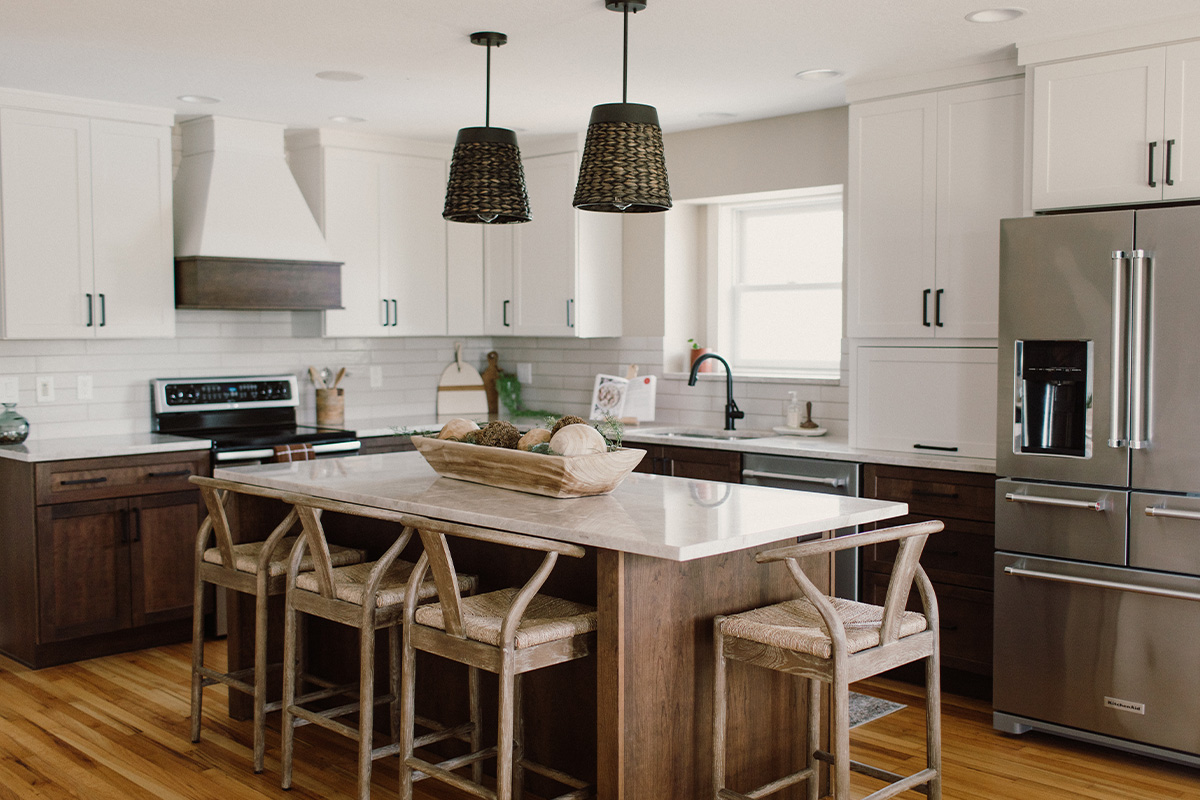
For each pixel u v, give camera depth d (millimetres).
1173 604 3330
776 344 5668
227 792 3191
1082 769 3402
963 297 4125
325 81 4367
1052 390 3566
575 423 3191
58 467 4328
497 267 6023
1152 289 3322
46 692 4090
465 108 4895
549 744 3104
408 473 3596
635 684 2613
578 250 5633
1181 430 3291
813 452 4430
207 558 3551
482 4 3338
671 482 3443
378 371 6066
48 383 4875
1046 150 3740
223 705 3959
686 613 2746
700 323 5879
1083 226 3453
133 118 4824
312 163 5477
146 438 4859
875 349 4402
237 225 5027
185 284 5016
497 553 3219
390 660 3473
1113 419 3406
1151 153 3504
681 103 4820
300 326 5676
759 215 5727
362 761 2930
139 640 4672
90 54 3936
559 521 2695
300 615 3756
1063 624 3553
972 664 4031
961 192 4117
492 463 3199
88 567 4438
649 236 5770
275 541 3264
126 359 5121
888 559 4199
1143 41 3514
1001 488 3670
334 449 5094
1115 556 3436
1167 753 3367
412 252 5801
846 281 4770
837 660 2420
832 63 4074
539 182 5766
